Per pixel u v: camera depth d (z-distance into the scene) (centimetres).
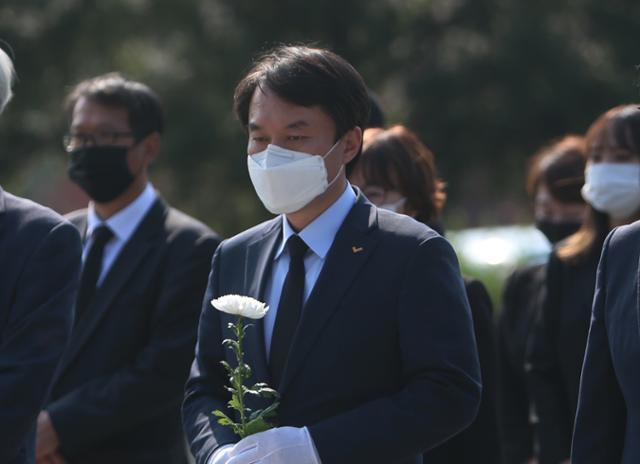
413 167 1469
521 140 4666
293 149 1134
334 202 1166
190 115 4391
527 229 5462
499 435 1449
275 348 1141
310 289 1151
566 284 1623
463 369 1102
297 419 1110
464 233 5347
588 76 4572
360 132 1173
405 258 1123
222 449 1123
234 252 1221
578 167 1844
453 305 1117
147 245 1656
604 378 1112
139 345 1631
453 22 4738
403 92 4678
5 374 1178
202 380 1208
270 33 4525
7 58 1273
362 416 1084
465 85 4584
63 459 1611
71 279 1233
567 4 4778
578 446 1117
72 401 1592
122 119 1694
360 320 1114
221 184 4572
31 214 1236
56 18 4525
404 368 1112
